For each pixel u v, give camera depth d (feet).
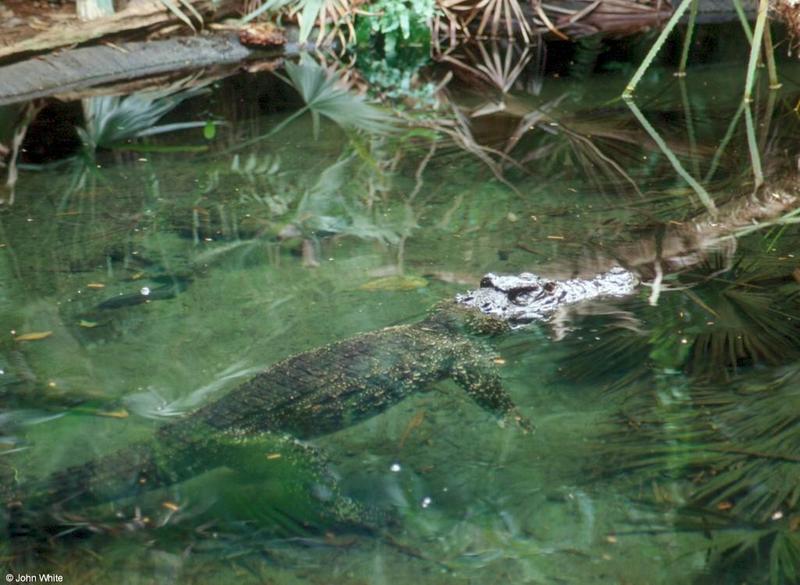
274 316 12.44
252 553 10.37
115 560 10.32
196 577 10.23
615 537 10.39
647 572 10.18
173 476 10.72
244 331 12.24
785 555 10.18
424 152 16.05
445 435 11.20
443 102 18.07
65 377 11.73
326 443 11.14
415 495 10.73
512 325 12.30
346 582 10.19
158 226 14.07
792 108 17.37
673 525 10.43
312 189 14.96
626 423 11.18
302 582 10.20
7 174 15.51
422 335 11.97
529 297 12.48
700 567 10.17
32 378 11.72
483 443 11.10
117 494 10.64
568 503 10.62
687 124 16.85
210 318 12.42
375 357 11.67
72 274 13.14
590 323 12.26
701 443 10.95
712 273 12.89
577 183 14.99
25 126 17.08
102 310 12.56
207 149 16.26
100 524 10.54
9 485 10.74
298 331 12.23
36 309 12.59
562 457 10.95
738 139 16.24
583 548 10.34
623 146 16.10
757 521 10.39
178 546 10.41
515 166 15.52
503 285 12.47
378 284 12.88
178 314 12.49
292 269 13.17
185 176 15.39
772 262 13.04
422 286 12.85
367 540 10.45
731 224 13.85
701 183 14.90
